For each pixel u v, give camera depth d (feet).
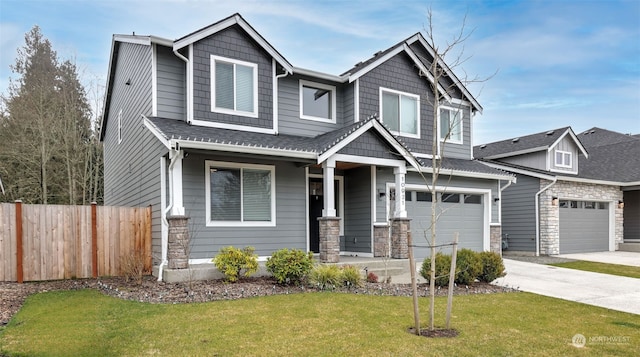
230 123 37.78
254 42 39.55
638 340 18.85
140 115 40.68
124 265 33.22
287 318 20.92
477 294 28.78
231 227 35.91
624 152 73.26
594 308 25.46
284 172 39.06
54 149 78.48
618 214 65.10
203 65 36.81
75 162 79.82
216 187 35.73
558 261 50.19
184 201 33.91
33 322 20.15
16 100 82.99
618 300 28.22
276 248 37.96
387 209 44.09
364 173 44.73
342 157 37.60
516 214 60.03
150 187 37.37
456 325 20.59
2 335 18.03
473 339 18.37
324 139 40.01
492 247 52.29
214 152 32.50
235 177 36.63
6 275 31.76
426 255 47.34
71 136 82.02
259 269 33.27
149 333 18.34
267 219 37.86
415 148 48.96
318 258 40.19
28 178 79.00
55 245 33.32
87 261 34.32
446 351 16.75
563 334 19.62
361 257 42.80
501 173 51.52
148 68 37.60
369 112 45.91
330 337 18.10
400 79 48.67
